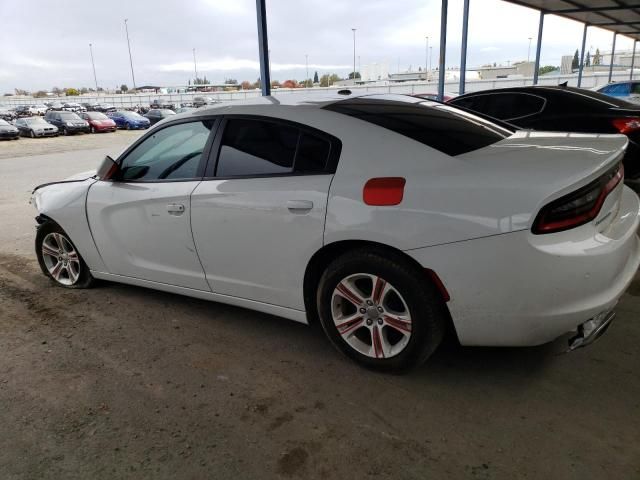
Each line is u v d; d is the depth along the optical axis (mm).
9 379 2799
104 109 53438
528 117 6273
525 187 2098
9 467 2129
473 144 2596
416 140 2514
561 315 2141
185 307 3645
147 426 2350
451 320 2406
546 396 2432
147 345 3119
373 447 2148
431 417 2322
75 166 14656
